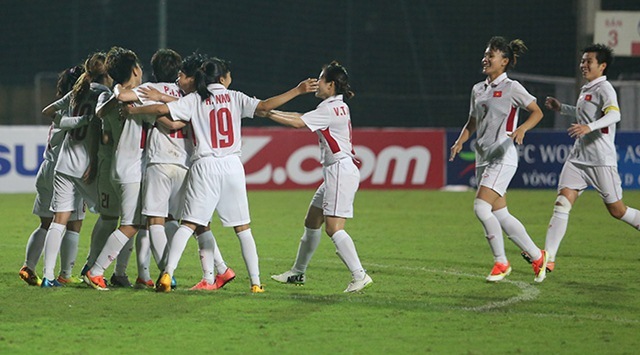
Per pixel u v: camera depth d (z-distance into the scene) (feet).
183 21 332.60
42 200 92.79
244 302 82.58
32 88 318.45
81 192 91.04
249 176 231.71
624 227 157.99
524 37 323.78
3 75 345.92
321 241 134.21
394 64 336.29
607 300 86.48
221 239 136.56
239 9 335.26
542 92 285.23
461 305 83.10
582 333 71.15
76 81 91.56
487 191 95.14
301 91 87.51
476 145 97.71
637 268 109.29
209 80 85.76
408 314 78.18
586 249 128.16
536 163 240.12
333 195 88.69
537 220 169.17
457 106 321.32
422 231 149.89
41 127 222.69
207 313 77.66
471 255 120.98
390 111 321.52
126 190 87.04
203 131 85.30
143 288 89.71
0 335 69.15
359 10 337.11
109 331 70.64
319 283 96.84
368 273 104.06
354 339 68.59
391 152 239.71
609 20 224.53
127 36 334.24
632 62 299.99
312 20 338.34
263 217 169.58
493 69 95.14
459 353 64.59
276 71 337.31
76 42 338.75
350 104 319.47
